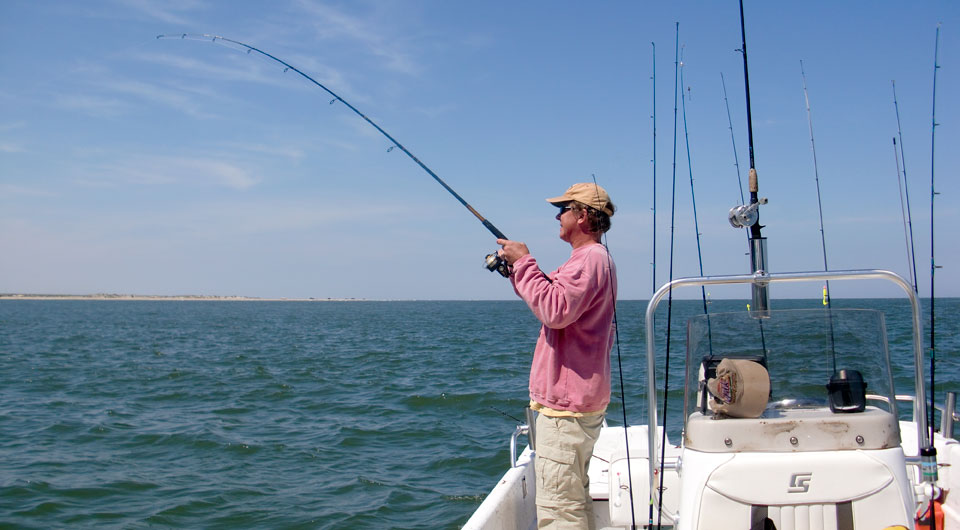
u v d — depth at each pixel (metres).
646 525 3.16
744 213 2.54
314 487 7.58
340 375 16.61
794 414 2.19
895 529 2.02
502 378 15.44
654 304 2.43
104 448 9.26
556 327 2.56
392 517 6.65
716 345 2.32
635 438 4.08
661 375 3.64
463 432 10.01
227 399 13.21
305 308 115.75
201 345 27.20
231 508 6.94
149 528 6.45
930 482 2.32
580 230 2.73
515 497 3.30
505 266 2.74
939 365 12.59
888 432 2.15
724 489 2.14
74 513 6.80
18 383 15.45
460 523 6.46
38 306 108.56
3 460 8.62
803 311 2.29
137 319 56.72
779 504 2.12
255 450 9.14
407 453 8.93
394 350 23.86
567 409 2.63
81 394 13.86
